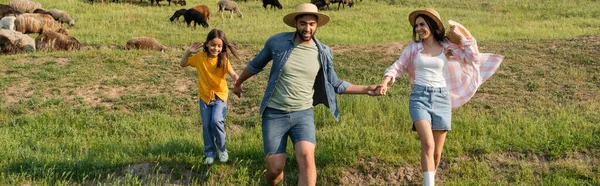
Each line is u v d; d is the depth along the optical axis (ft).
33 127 26.63
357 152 22.06
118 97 32.01
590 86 33.50
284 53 17.08
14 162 20.70
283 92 17.13
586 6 89.35
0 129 25.73
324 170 20.98
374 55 41.93
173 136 24.82
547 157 22.13
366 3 97.66
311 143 17.06
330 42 55.98
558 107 29.04
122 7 84.99
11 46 46.47
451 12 86.48
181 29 67.26
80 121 27.45
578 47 41.24
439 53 18.83
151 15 78.43
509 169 21.21
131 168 20.51
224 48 19.86
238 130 27.12
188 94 32.96
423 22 18.62
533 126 24.70
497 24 75.46
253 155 21.90
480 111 28.96
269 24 72.95
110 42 55.98
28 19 61.41
